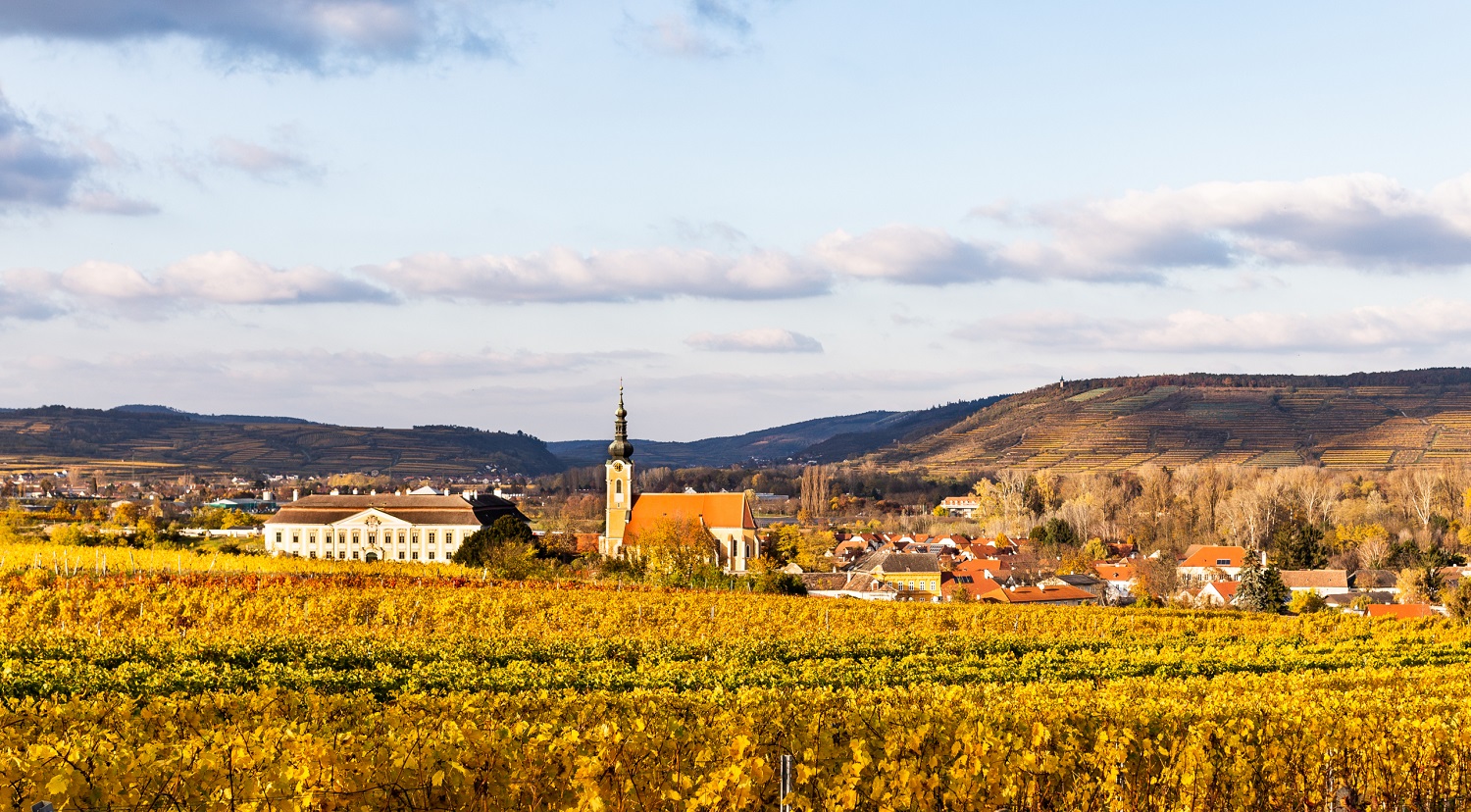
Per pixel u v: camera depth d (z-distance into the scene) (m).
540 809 16.00
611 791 15.30
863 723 20.19
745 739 16.14
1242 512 167.12
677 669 41.09
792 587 92.69
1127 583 131.88
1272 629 74.38
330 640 46.41
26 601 54.78
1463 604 88.38
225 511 182.88
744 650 48.44
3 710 19.27
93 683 32.12
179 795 13.85
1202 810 19.52
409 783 14.55
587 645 48.16
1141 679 35.50
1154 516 181.75
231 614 56.19
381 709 23.73
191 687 32.59
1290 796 20.92
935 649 53.06
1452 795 21.70
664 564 99.06
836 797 16.48
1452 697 31.17
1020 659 51.59
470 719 19.98
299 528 146.00
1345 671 42.31
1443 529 164.25
